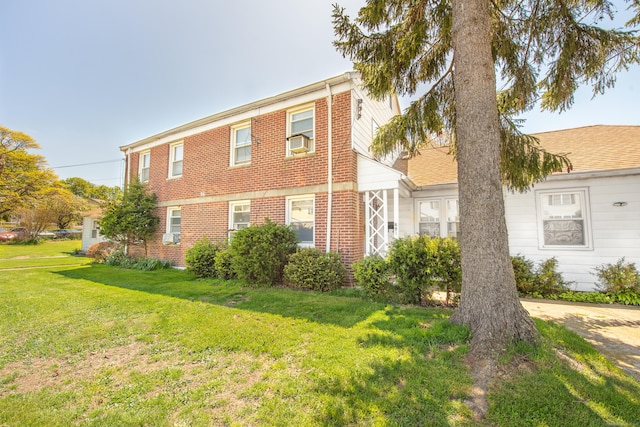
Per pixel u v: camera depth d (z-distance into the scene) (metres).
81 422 2.11
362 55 5.00
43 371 2.94
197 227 10.13
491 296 3.37
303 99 8.03
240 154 9.42
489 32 3.94
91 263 12.45
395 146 6.11
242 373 2.82
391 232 8.89
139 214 11.27
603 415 2.10
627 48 4.54
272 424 2.04
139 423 2.08
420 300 5.38
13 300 5.69
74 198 31.44
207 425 2.05
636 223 6.67
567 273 7.20
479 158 3.62
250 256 7.00
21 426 2.08
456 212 8.46
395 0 4.57
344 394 2.38
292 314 4.66
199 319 4.45
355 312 4.72
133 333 3.94
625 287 6.15
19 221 29.75
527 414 2.10
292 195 7.98
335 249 7.10
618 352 3.38
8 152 25.98
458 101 3.89
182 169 10.86
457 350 3.07
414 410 2.17
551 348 3.11
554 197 7.46
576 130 9.63
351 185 7.05
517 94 5.47
